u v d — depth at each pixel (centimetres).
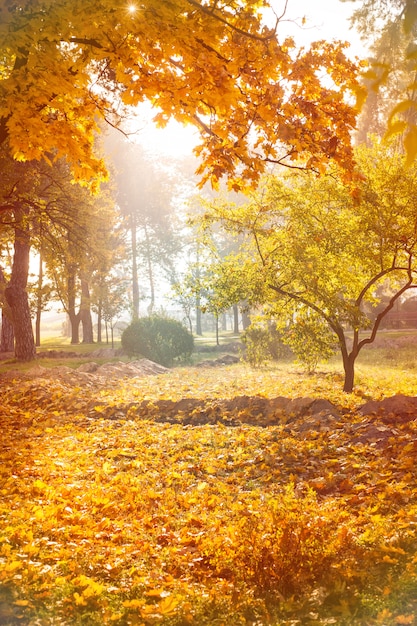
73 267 3522
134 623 407
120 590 471
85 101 863
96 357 3562
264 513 648
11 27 641
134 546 583
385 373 2322
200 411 1369
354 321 1642
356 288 1761
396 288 1912
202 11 693
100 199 2755
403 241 1566
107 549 566
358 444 939
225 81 712
